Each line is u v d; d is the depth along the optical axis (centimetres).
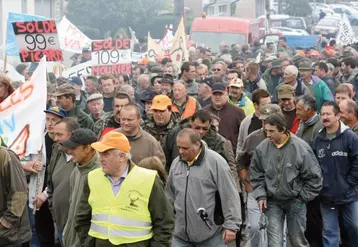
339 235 2111
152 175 1427
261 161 1928
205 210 1681
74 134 1558
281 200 1916
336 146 1994
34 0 7219
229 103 2388
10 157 1680
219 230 1709
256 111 2205
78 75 3762
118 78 3422
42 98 1984
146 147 1864
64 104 2216
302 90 2897
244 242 2277
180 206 1694
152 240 1434
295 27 10644
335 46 6438
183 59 4334
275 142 1906
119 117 2062
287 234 2002
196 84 3075
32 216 2038
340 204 2019
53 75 3562
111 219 1419
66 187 1786
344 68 3809
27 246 1820
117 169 1416
